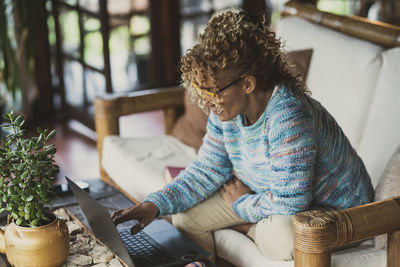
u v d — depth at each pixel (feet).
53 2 13.78
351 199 4.78
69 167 11.08
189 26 16.80
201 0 16.60
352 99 6.13
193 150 7.49
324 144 4.56
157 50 16.47
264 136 4.62
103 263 4.43
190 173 5.38
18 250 4.14
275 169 4.48
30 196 4.07
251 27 4.26
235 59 4.17
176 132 8.02
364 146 5.84
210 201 5.36
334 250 4.83
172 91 8.22
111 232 4.25
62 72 14.24
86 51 13.24
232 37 4.17
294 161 4.34
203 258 4.53
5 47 11.77
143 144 7.66
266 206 4.76
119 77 15.88
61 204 5.61
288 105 4.39
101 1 12.13
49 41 14.24
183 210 5.30
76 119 14.20
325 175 4.66
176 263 4.43
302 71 6.73
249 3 16.81
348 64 6.30
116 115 7.80
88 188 6.05
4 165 4.14
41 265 4.18
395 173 4.79
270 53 4.35
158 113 15.42
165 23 16.38
